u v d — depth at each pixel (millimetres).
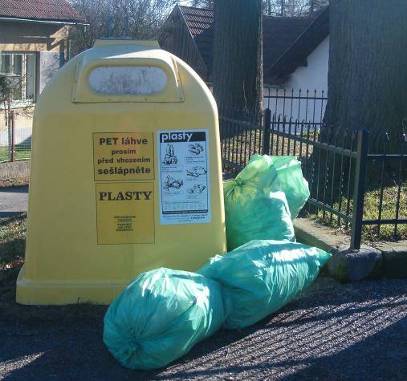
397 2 8406
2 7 21344
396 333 4531
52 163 4844
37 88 22891
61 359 4188
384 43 8469
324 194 6555
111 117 4840
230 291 4461
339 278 5402
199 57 26219
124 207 4918
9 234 7234
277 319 4766
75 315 4770
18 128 20562
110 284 4922
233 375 3951
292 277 4691
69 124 4820
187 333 3988
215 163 4992
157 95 4887
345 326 4637
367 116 8562
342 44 8711
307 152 7414
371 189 7684
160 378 3930
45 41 23000
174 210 4961
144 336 3908
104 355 4242
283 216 5480
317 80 24172
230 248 5480
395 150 8398
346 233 5988
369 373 3994
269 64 26469
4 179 13023
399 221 5695
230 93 15562
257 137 8523
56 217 4891
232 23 15422
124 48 5078
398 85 8539
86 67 4816
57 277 4941
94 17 28078
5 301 5020
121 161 4883
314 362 4117
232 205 5504
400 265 5488
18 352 4281
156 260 4973
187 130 4926
